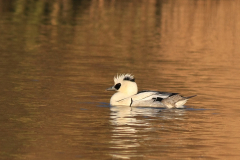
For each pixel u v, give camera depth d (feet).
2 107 48.67
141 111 49.39
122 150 36.11
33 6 155.84
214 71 74.54
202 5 171.53
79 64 77.15
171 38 111.45
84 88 59.98
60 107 49.70
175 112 49.08
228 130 42.39
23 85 60.03
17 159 33.81
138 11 155.63
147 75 69.77
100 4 169.89
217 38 113.60
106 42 102.73
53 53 86.84
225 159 34.94
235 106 52.06
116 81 53.31
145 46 99.14
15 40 99.86
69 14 145.48
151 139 39.04
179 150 36.60
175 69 75.31
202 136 40.40
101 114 47.39
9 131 40.34
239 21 141.28
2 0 162.61
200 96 57.11
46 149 35.99
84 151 35.68
